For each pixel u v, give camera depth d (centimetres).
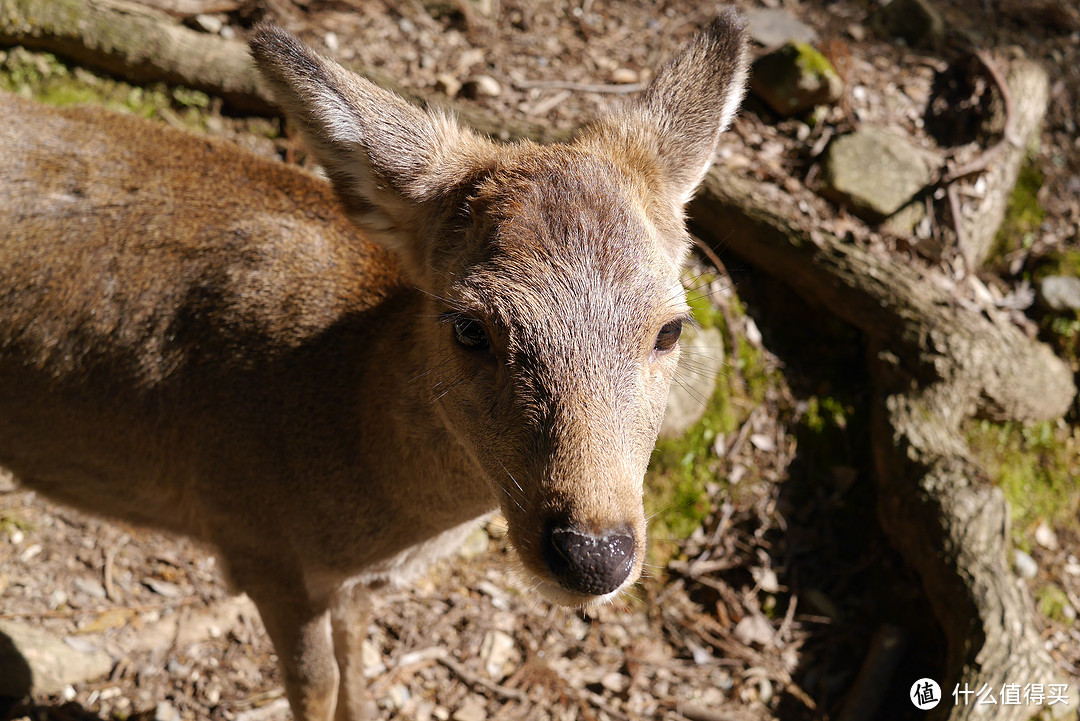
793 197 151
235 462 100
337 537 99
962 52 175
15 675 108
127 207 101
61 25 140
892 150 156
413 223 93
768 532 135
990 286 155
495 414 86
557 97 160
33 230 101
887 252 150
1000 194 160
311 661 103
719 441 138
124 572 120
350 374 98
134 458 103
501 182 89
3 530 119
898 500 133
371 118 91
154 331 100
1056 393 143
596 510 82
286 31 90
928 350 139
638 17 180
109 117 106
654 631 128
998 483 139
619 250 86
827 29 178
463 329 87
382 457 97
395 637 122
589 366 84
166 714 112
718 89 95
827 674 127
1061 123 176
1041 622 132
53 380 101
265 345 99
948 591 126
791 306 149
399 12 166
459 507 97
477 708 119
